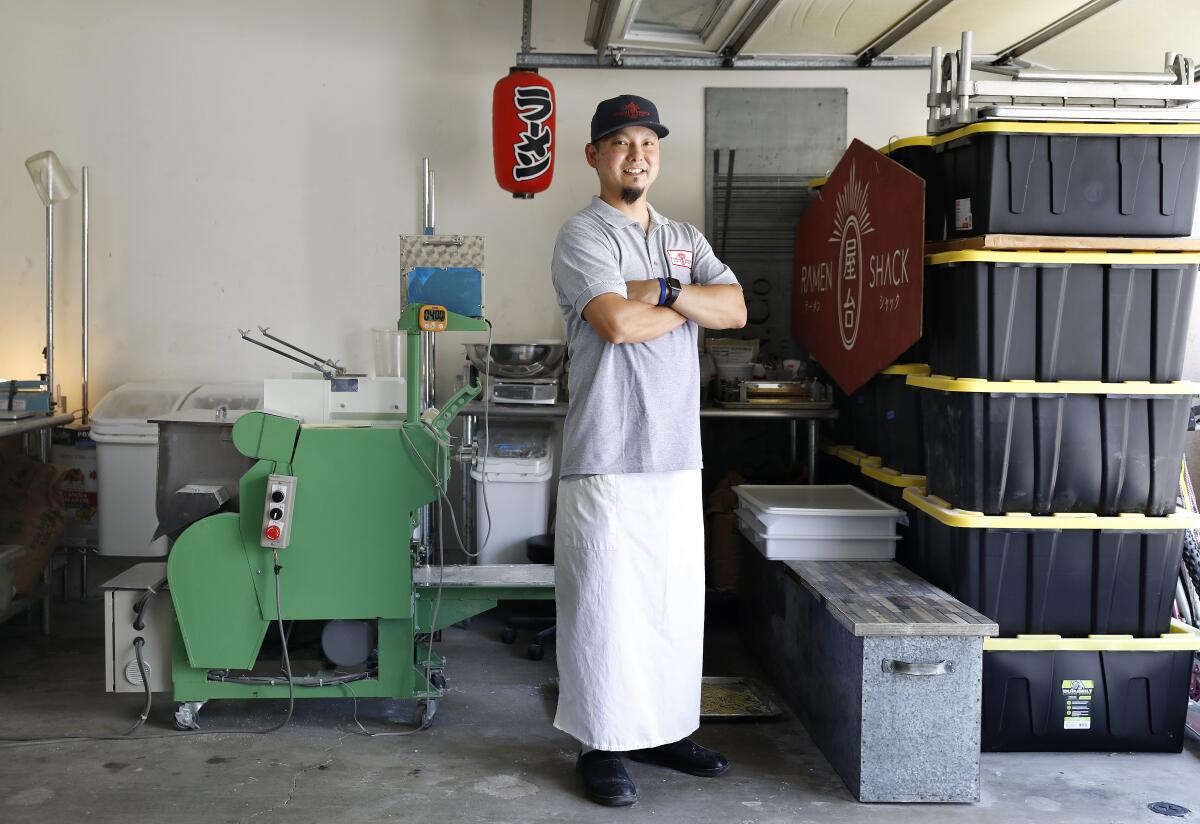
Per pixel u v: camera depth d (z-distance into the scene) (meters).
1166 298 3.18
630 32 4.41
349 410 3.56
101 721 3.46
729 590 4.63
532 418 4.77
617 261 2.91
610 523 2.83
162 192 5.01
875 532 3.60
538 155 4.41
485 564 4.62
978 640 2.83
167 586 3.39
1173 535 3.21
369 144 5.00
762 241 5.05
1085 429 3.20
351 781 3.02
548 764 3.15
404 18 4.97
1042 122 3.14
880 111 5.02
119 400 4.75
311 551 3.26
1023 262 3.13
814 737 3.32
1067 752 3.26
